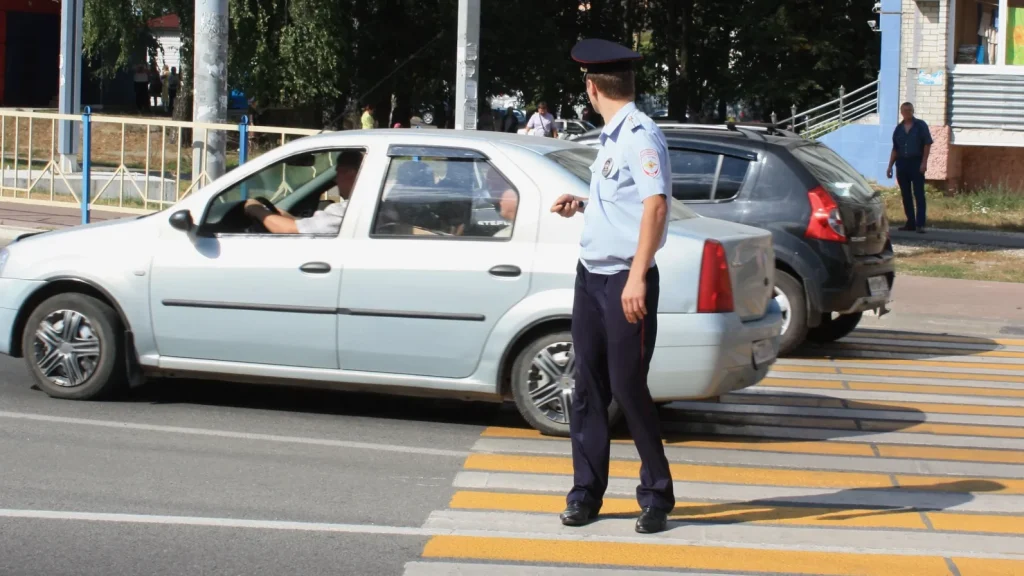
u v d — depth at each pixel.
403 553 4.89
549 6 39.97
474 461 6.28
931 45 22.55
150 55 32.12
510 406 7.58
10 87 39.12
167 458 6.20
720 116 43.75
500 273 6.52
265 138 14.61
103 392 7.25
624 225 4.82
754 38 37.50
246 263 6.86
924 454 6.65
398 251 6.67
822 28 37.47
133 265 7.05
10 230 14.66
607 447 5.22
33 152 16.64
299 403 7.54
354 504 5.52
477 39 14.03
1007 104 22.25
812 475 6.17
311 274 6.75
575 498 5.23
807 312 9.06
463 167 6.73
